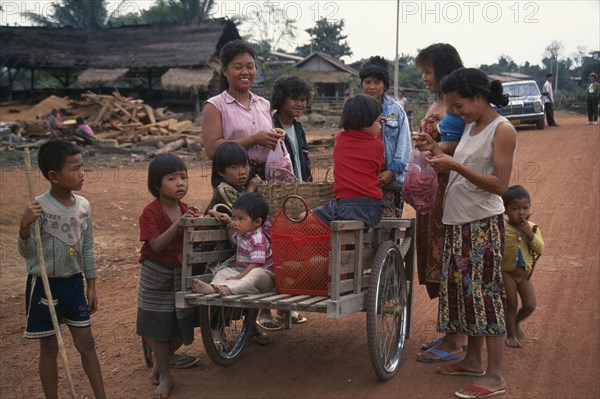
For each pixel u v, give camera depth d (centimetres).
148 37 3447
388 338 471
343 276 422
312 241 418
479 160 423
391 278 467
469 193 428
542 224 907
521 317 513
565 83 8019
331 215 428
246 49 521
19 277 753
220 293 418
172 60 3231
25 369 500
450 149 465
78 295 408
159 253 434
